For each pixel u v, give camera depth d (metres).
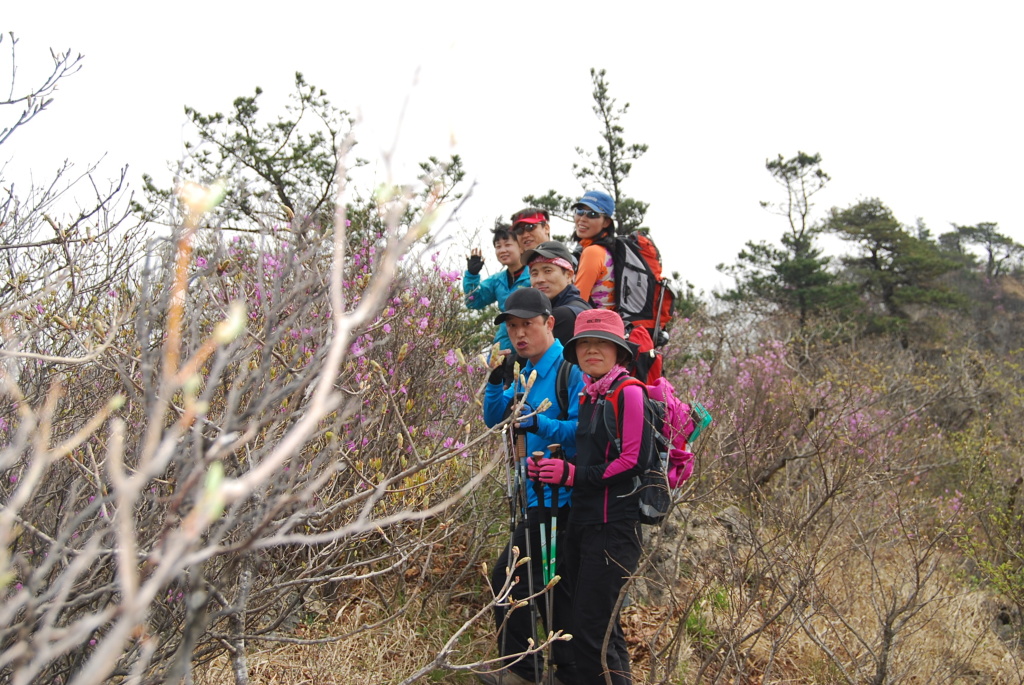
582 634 3.16
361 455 2.88
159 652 2.34
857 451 5.70
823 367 9.53
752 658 4.03
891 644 3.57
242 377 1.45
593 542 3.20
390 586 4.08
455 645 3.74
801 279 31.30
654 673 3.15
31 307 2.49
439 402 4.21
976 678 4.21
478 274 5.08
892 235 34.38
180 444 1.51
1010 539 5.09
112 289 2.73
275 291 1.68
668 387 3.49
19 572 1.97
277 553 3.07
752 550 4.20
